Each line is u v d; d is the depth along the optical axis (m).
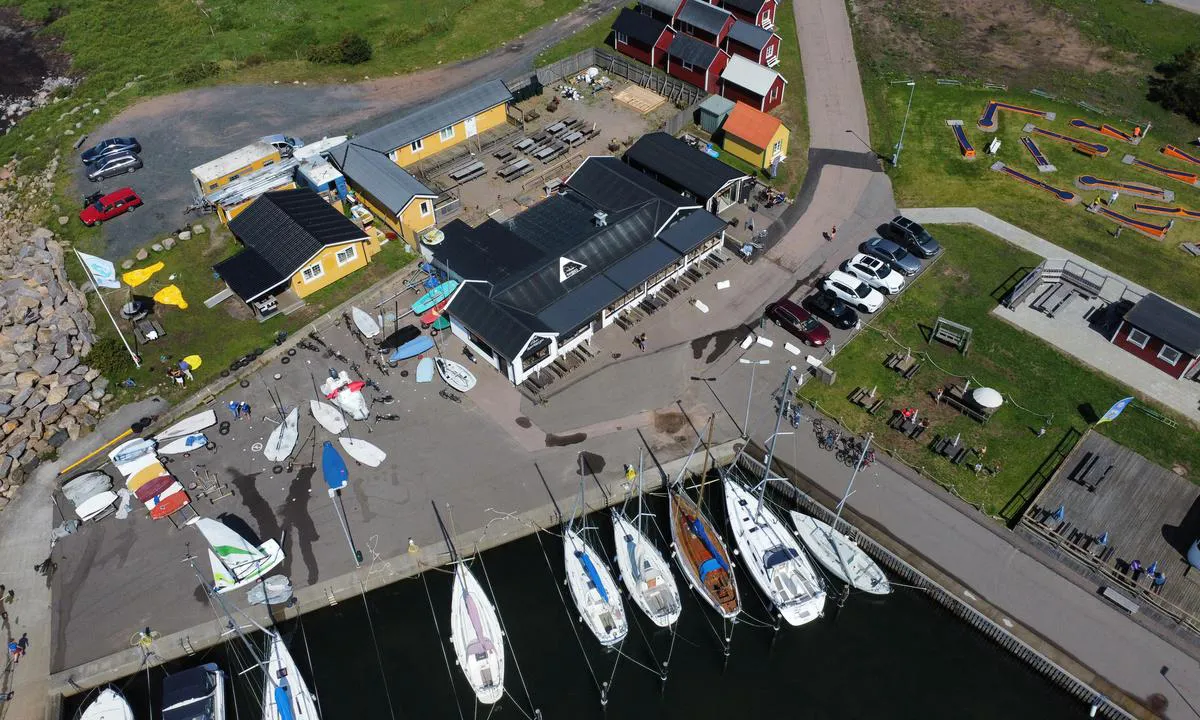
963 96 80.69
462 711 41.31
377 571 45.22
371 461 50.56
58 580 45.66
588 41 90.69
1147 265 62.53
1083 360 55.81
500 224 63.91
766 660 43.09
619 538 46.09
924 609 44.59
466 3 96.94
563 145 75.19
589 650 43.44
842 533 46.84
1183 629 41.41
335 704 41.50
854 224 67.19
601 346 57.75
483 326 54.69
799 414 52.16
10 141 81.31
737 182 68.06
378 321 59.50
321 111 80.81
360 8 96.62
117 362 55.78
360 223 66.81
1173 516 46.19
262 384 55.47
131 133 78.00
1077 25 88.75
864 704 41.41
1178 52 83.50
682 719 40.91
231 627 43.19
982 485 48.66
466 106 75.38
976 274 62.38
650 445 51.34
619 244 60.97
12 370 55.22
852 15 92.94
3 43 96.06
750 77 77.81
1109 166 71.81
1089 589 43.50
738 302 60.75
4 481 50.50
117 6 99.88
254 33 92.56
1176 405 52.75
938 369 55.47
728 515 47.84
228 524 47.50
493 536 46.69
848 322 58.03
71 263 64.50
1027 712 40.84
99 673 41.69
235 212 66.44
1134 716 38.75
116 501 49.12
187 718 39.31
